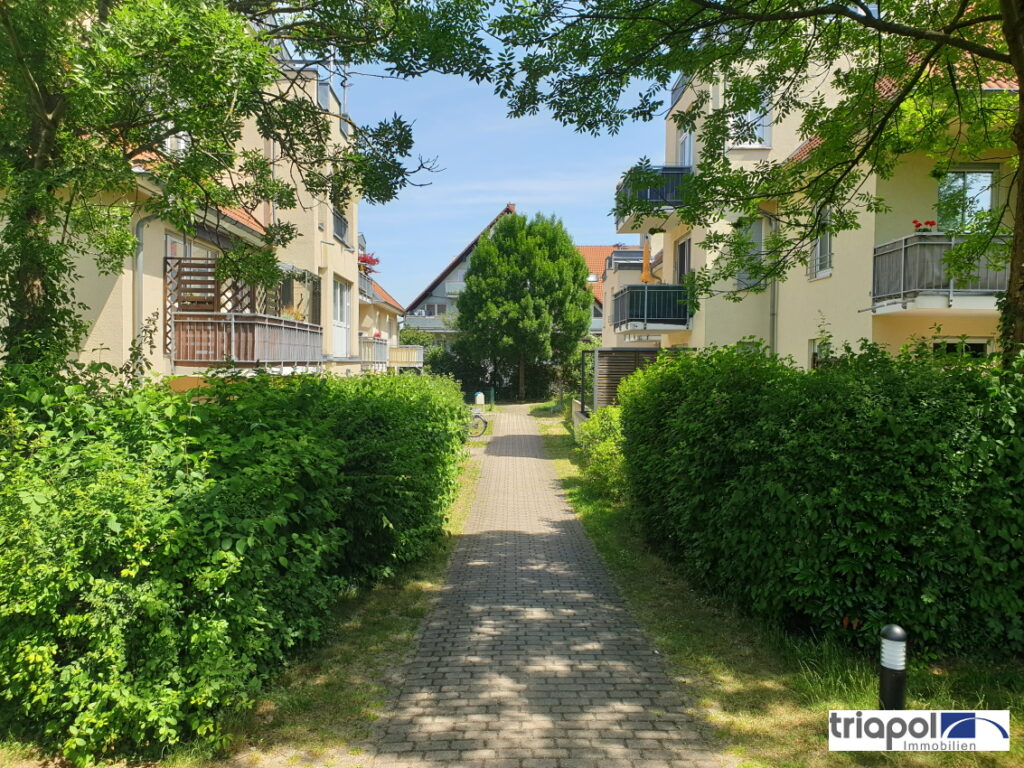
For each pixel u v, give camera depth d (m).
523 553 8.51
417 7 7.10
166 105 6.35
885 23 6.25
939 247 10.43
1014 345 5.54
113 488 3.65
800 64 8.32
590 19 6.85
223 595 3.79
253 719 4.07
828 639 4.86
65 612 3.60
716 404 6.38
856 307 12.28
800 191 9.08
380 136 9.14
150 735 3.74
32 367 5.11
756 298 16.42
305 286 18.03
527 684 4.65
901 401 4.76
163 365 11.49
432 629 5.76
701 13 7.07
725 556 5.95
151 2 5.38
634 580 7.20
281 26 7.92
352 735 3.96
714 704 4.33
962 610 4.66
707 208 8.77
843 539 4.72
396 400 8.01
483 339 40.25
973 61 7.91
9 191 6.13
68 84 6.02
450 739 3.92
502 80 7.41
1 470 3.89
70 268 6.41
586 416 20.73
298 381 6.96
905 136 8.84
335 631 5.57
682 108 18.00
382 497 6.47
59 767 3.56
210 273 11.74
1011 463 4.57
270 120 8.79
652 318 18.19
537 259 39.88
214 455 4.43
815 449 4.84
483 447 21.17
